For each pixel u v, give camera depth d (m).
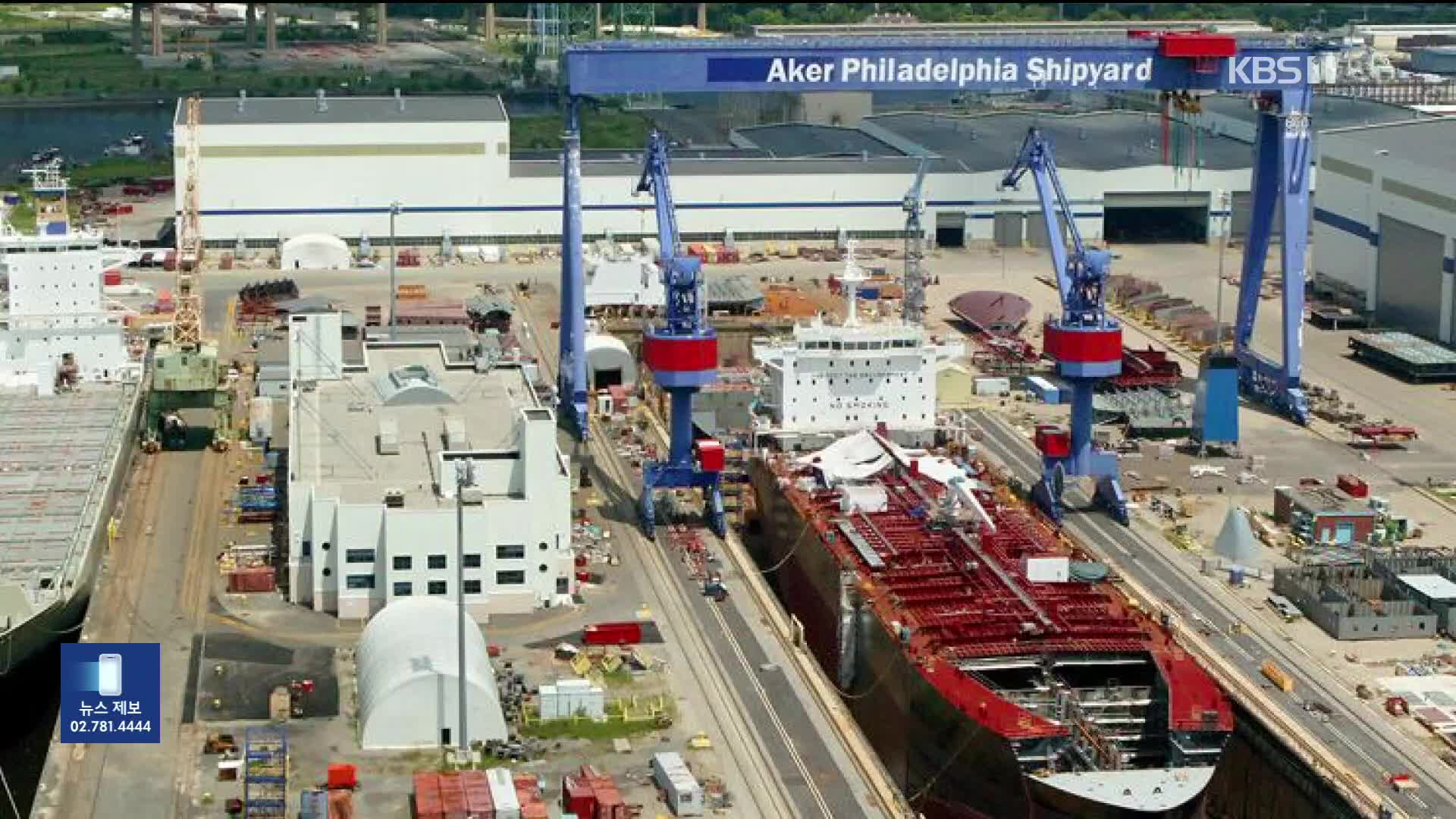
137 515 170.88
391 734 126.69
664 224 193.00
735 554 164.75
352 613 147.25
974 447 192.50
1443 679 144.25
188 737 127.69
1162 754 134.12
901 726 139.38
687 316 170.25
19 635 139.25
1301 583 158.75
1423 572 160.50
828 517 164.50
